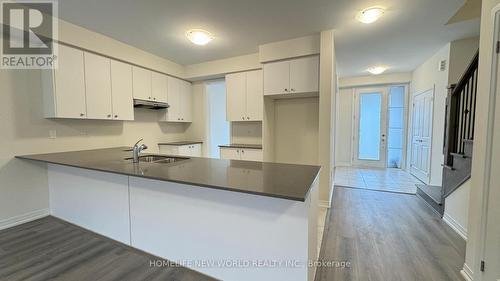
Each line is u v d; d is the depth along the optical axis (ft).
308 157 13.23
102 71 10.66
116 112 11.30
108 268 6.16
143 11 8.43
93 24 9.48
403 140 19.44
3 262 6.44
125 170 6.13
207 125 16.53
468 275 5.57
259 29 10.03
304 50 10.85
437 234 8.01
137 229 6.85
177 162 7.39
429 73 14.46
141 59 12.48
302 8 8.26
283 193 4.00
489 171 4.97
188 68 15.35
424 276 5.79
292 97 13.14
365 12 8.41
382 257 6.64
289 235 4.73
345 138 21.47
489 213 4.99
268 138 13.11
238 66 13.64
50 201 9.58
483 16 5.22
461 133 8.58
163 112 14.70
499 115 4.78
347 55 13.87
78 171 8.29
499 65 4.78
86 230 8.21
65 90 9.30
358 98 20.75
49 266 6.26
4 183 8.50
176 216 6.11
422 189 11.87
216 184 4.64
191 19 9.07
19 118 8.81
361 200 11.77
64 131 10.17
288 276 4.80
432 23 9.57
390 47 12.51
